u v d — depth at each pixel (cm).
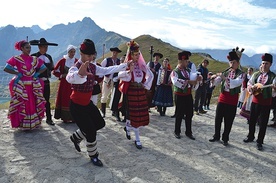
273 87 662
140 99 643
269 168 582
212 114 1130
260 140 698
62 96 791
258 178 532
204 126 904
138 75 642
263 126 690
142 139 722
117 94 878
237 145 721
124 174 512
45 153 587
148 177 506
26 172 498
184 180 504
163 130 820
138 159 586
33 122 707
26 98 693
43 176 486
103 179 488
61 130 750
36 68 718
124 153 616
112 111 962
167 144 694
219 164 588
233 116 692
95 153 541
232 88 676
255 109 709
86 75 482
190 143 713
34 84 707
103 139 704
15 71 680
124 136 738
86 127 521
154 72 1001
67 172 506
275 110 938
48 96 787
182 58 714
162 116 1015
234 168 572
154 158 597
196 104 1102
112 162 563
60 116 805
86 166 535
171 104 990
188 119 748
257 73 717
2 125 768
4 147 609
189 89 728
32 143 642
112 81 924
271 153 674
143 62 654
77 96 517
